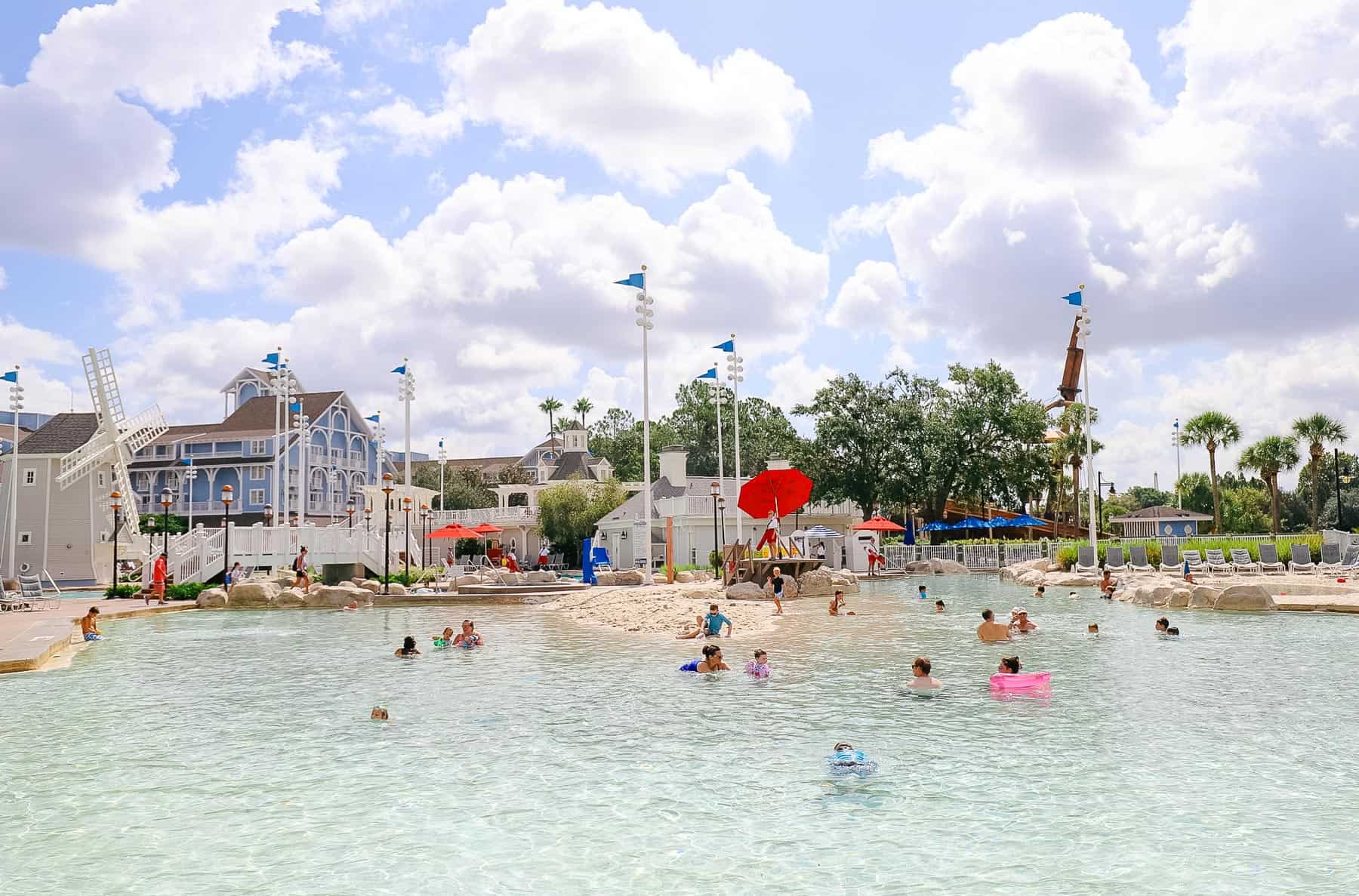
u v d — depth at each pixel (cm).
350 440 8569
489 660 1856
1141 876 642
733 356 5209
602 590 3622
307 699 1420
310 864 693
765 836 740
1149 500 12312
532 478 10931
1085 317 4700
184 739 1132
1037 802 814
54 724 1235
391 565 4609
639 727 1166
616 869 675
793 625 2458
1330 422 7306
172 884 657
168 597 3612
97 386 5025
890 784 880
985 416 6925
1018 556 5256
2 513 4841
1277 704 1247
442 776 939
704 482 6172
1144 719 1159
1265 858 673
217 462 7669
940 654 1828
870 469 6956
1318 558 4153
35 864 700
